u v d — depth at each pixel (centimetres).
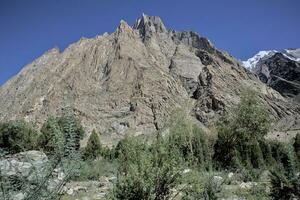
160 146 1024
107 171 2175
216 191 1143
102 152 4334
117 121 16712
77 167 686
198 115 16438
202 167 1245
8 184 613
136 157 1055
